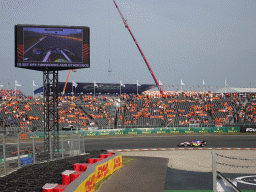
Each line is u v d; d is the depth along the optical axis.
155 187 13.48
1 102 58.66
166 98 68.12
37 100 61.81
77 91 94.62
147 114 60.66
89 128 52.00
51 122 52.75
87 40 30.88
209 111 61.25
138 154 31.66
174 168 20.84
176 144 40.50
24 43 29.22
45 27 29.77
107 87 90.38
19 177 12.23
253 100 64.69
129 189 12.69
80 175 10.50
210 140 44.00
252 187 14.96
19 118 53.44
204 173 18.94
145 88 97.12
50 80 31.48
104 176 14.70
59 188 9.41
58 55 29.97
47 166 15.45
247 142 41.47
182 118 59.03
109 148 37.28
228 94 69.94
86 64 30.81
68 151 26.64
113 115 60.09
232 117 58.16
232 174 18.84
